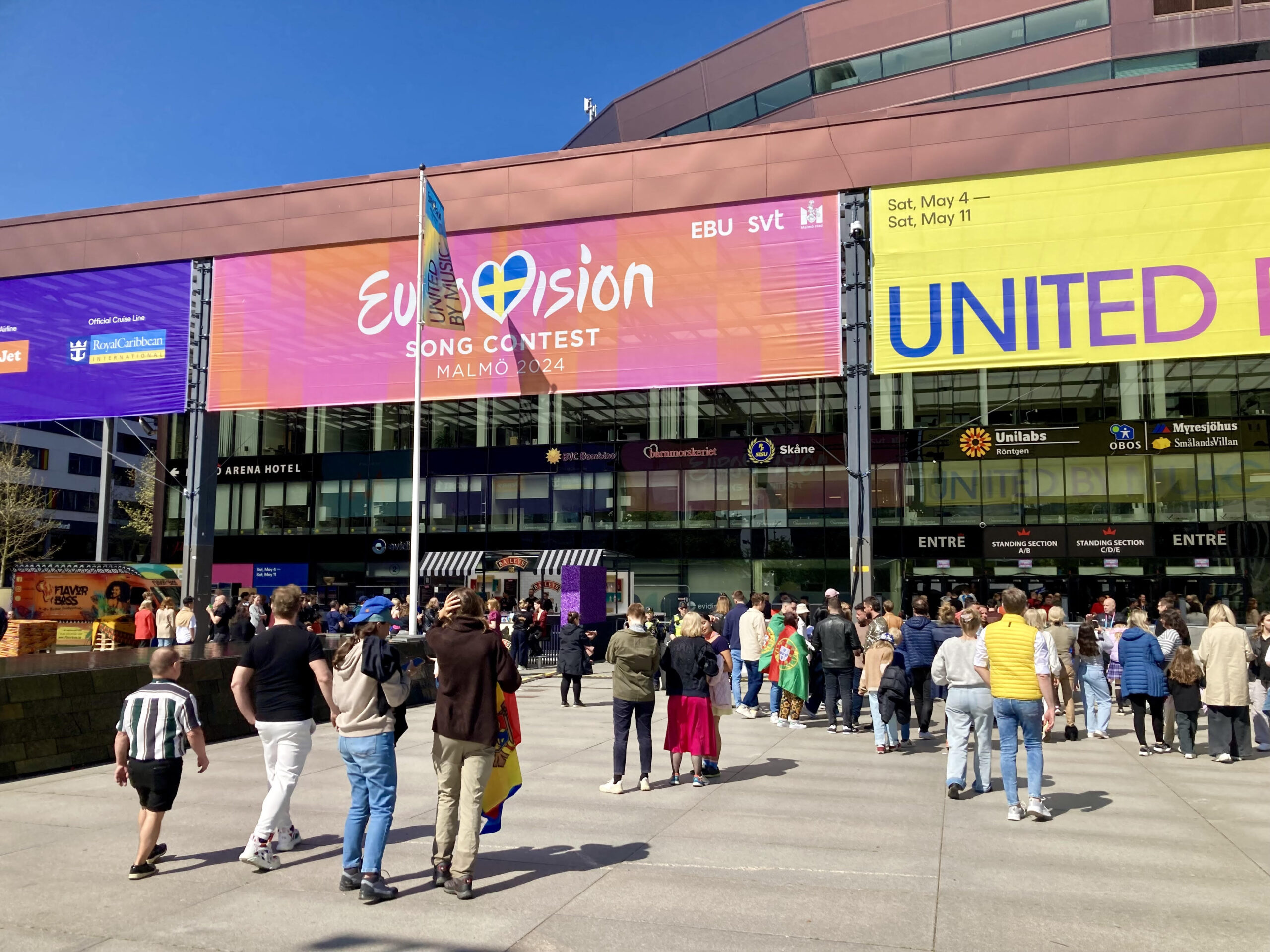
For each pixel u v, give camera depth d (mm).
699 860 6512
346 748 5656
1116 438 36656
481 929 5059
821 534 39750
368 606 5832
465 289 27094
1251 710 12594
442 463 45438
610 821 7758
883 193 24016
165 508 49250
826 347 24141
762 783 9602
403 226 27719
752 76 43156
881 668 11859
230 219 29172
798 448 40312
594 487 42969
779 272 24656
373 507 46312
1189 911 5422
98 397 29891
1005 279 23141
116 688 11508
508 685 5871
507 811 8172
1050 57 37031
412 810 8133
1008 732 8016
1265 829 7613
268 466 47875
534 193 26672
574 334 26031
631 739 12898
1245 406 36625
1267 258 21766
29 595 31531
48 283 30656
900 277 23719
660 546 41562
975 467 38219
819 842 7055
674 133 46156
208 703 12883
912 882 5980
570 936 4949
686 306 25266
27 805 8430
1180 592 35375
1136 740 13492
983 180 23484
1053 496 37312
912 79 39406
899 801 8695
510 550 43406
